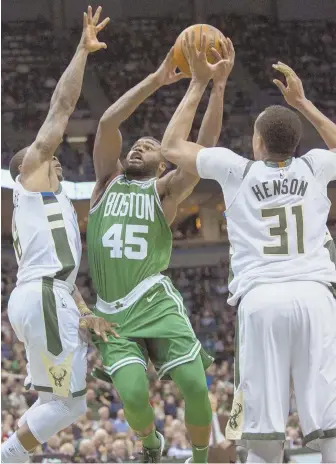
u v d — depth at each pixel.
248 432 4.34
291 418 14.12
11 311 5.46
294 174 4.61
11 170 6.08
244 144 25.77
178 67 5.62
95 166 5.95
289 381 4.42
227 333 23.33
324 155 4.74
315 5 28.64
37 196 5.52
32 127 25.59
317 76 27.88
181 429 14.05
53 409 5.38
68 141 25.53
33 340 5.36
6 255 24.84
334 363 4.39
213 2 28.64
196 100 5.04
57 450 13.20
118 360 5.34
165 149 4.95
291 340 4.39
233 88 27.44
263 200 4.58
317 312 4.39
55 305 5.37
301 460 9.56
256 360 4.39
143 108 26.42
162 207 5.74
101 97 27.09
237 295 4.54
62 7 27.59
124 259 5.54
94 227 5.71
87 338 5.48
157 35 28.55
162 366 5.44
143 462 5.74
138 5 28.55
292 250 4.50
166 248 5.71
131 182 5.82
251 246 4.54
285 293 4.41
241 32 28.61
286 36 28.52
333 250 4.85
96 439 13.15
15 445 5.40
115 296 5.52
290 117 4.68
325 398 4.34
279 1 28.64
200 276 25.38
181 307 5.57
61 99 5.61
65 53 27.33
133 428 5.50
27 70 26.94
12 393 16.22
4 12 27.44
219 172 4.71
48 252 5.46
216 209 25.41
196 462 5.51
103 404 16.92
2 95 26.19
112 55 28.16
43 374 5.39
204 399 5.30
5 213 24.19
